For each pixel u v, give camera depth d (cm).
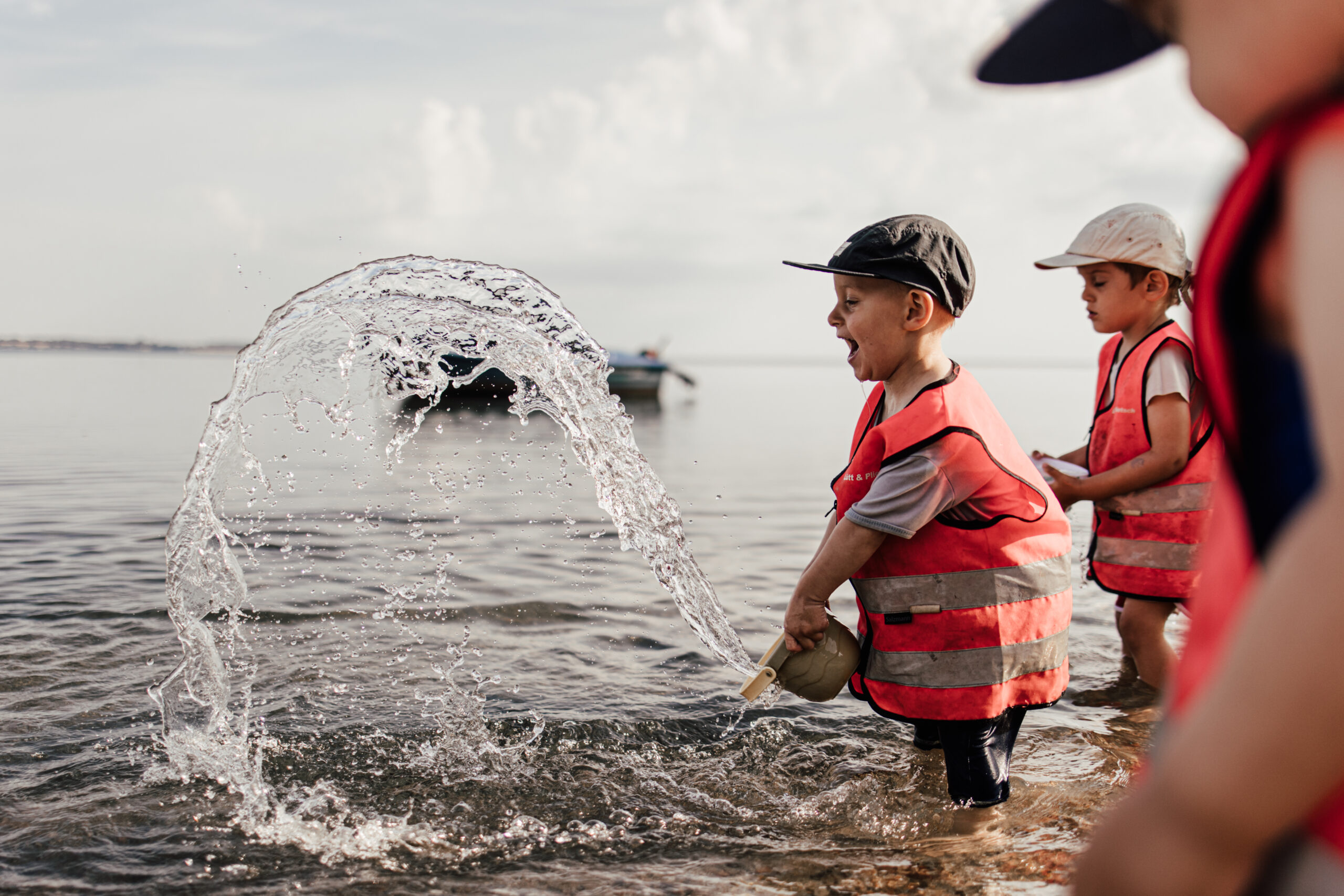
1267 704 39
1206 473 303
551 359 301
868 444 233
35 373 4009
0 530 579
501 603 414
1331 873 43
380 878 195
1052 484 318
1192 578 302
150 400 2220
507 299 295
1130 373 313
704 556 545
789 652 232
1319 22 40
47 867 196
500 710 293
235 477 285
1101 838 46
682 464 1086
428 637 366
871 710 298
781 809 231
